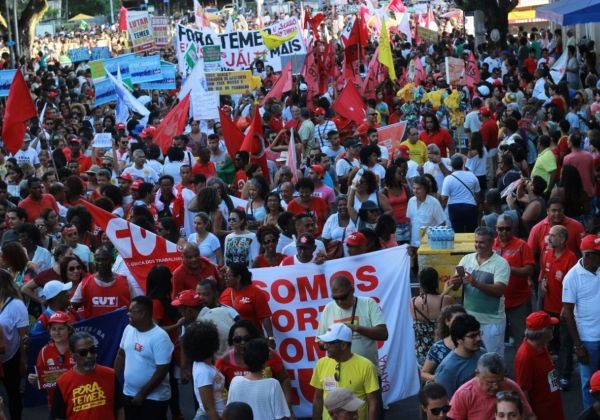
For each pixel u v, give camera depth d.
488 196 12.87
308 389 10.05
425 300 9.57
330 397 6.87
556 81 27.70
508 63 32.56
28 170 17.75
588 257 9.59
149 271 10.94
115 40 63.19
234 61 28.45
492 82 27.67
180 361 10.17
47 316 10.59
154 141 20.44
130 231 11.48
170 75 29.22
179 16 92.56
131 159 19.47
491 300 9.91
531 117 19.77
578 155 15.45
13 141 18.09
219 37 28.31
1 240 13.12
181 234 14.48
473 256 10.08
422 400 7.33
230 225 12.47
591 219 15.43
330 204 14.30
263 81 30.27
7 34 47.97
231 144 18.03
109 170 17.61
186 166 15.14
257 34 28.39
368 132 17.98
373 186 12.84
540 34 44.47
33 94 32.78
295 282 10.14
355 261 10.09
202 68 22.00
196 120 20.97
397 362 9.95
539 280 11.28
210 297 9.51
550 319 8.20
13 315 10.23
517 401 6.70
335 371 7.98
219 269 10.94
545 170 15.60
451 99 23.47
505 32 39.69
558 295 10.68
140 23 34.19
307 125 19.83
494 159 19.16
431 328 9.55
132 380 9.05
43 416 10.86
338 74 27.11
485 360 7.26
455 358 7.96
